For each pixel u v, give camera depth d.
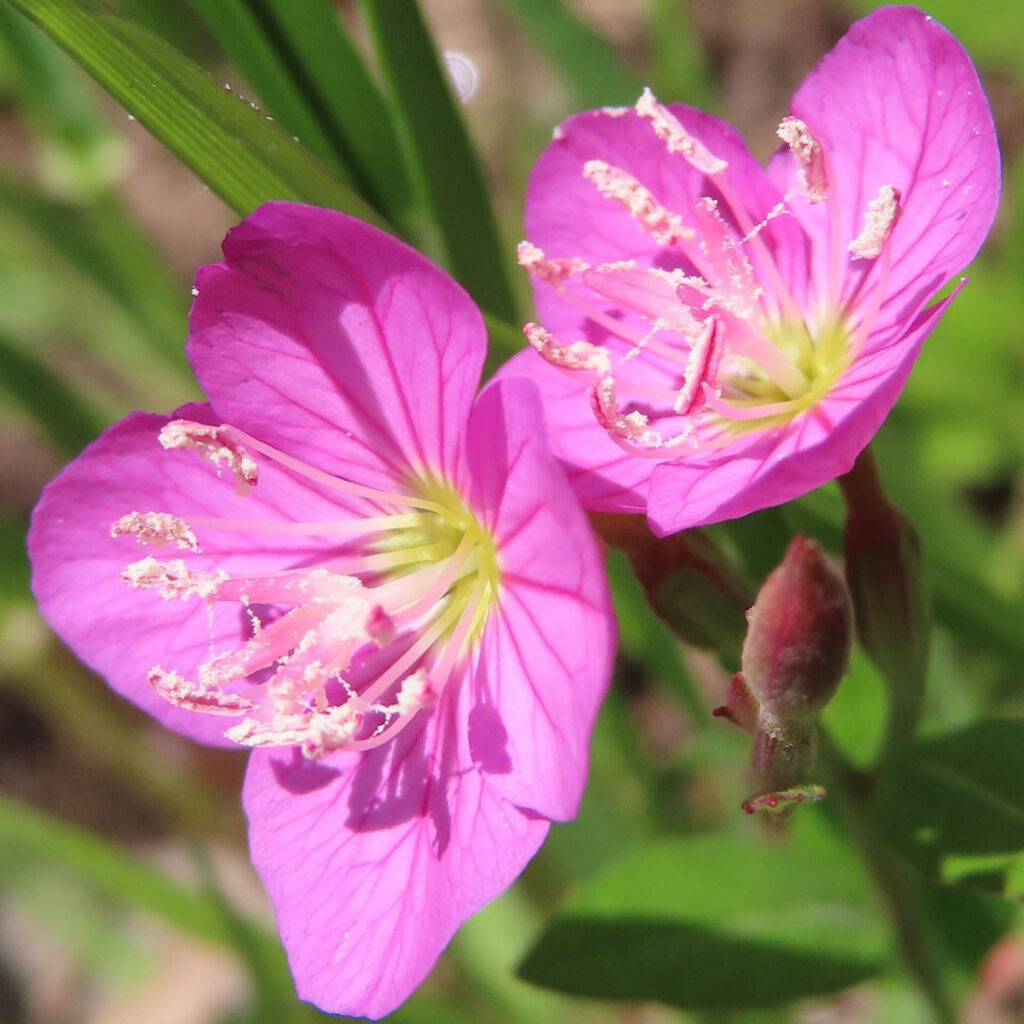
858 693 0.08
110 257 0.10
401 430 0.07
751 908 0.08
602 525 0.07
